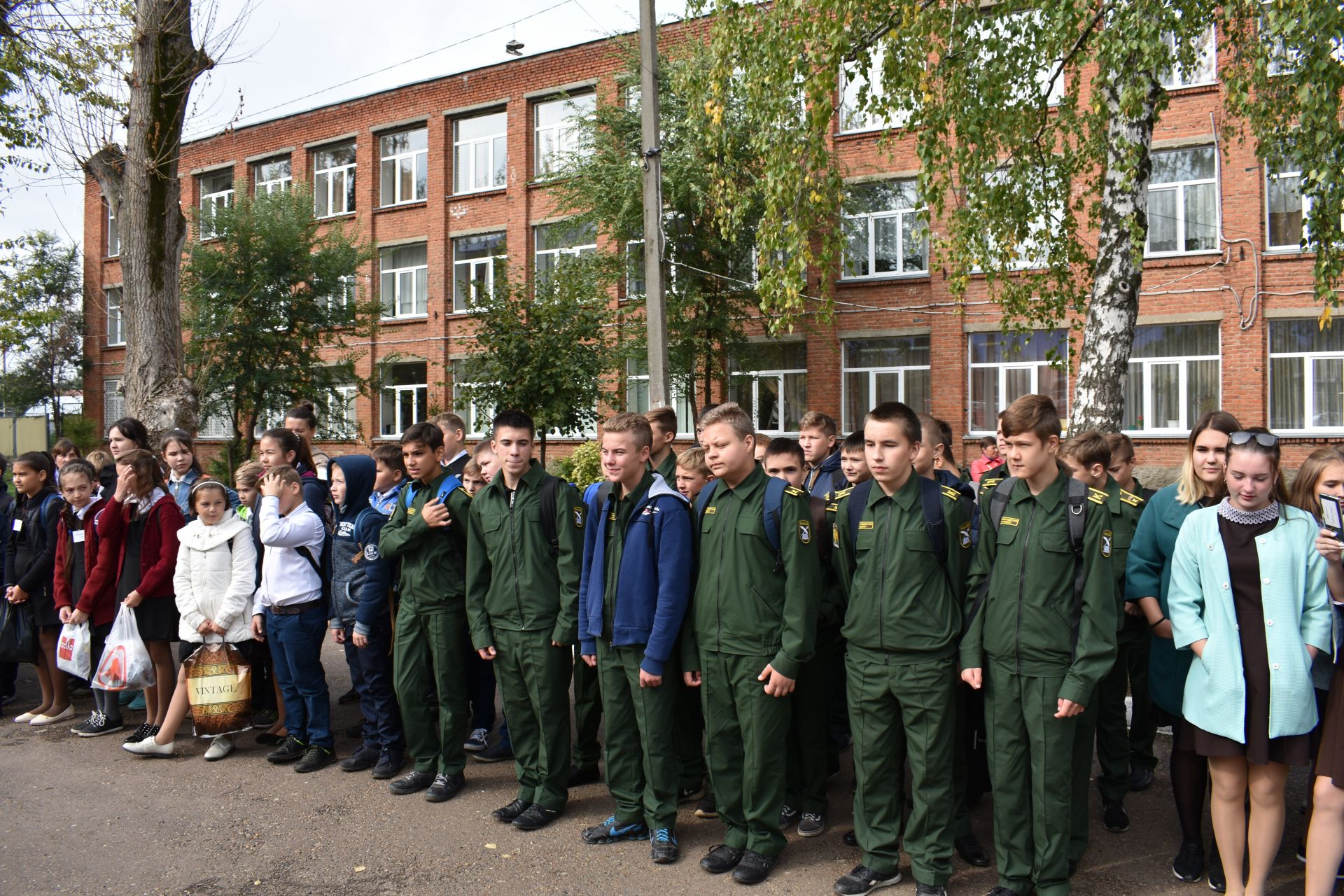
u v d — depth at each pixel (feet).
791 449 13.94
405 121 73.26
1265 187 45.68
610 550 13.76
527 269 63.87
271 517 17.06
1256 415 45.42
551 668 14.49
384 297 75.56
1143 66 22.08
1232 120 40.75
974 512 12.64
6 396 96.94
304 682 17.28
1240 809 11.35
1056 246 31.50
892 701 12.09
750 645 12.53
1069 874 11.60
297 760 17.62
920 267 53.47
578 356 47.34
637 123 48.91
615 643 13.32
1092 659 11.07
